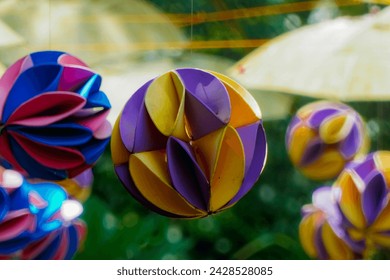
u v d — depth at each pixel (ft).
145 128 3.66
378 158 4.23
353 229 4.19
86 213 5.91
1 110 3.73
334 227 4.35
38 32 6.07
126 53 6.20
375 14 5.25
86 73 3.79
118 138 3.72
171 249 6.15
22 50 5.82
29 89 3.74
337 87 4.96
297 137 4.63
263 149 3.77
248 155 3.71
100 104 3.81
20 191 3.76
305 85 5.03
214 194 3.68
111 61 6.00
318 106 4.75
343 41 5.13
